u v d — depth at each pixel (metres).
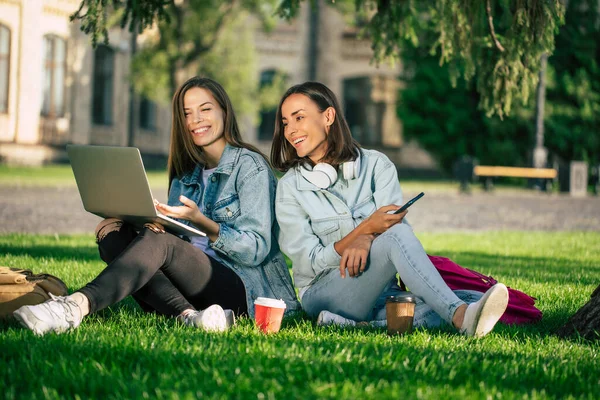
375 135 36.47
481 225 12.89
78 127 29.73
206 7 25.45
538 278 6.39
